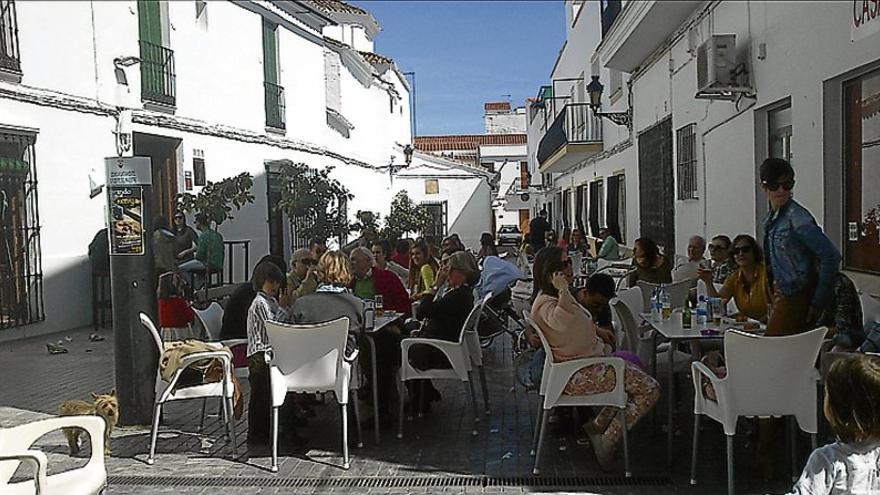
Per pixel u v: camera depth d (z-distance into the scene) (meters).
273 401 5.89
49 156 12.03
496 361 10.08
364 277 8.15
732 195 9.91
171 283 8.83
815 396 4.97
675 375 6.89
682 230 12.45
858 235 7.08
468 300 6.92
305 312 6.24
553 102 30.47
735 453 6.00
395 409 7.48
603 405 5.62
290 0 18.88
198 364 6.36
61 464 6.07
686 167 12.12
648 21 11.98
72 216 12.57
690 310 6.56
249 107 17.36
